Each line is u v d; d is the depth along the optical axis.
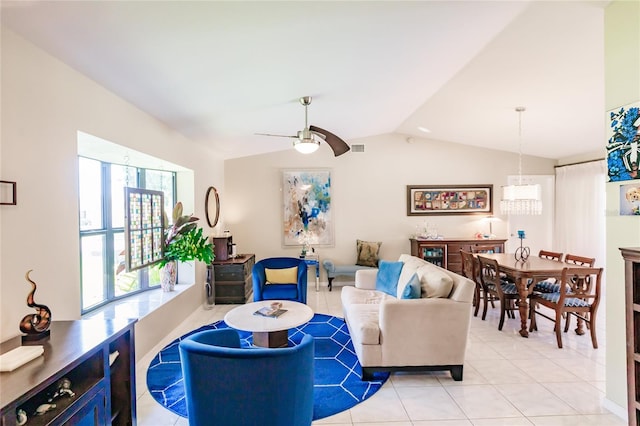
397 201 6.40
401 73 3.26
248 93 3.11
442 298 2.81
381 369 2.74
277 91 3.18
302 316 3.03
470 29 2.51
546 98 3.91
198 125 3.87
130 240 3.23
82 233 3.34
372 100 4.03
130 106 2.97
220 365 1.67
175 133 3.94
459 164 6.43
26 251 1.87
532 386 2.65
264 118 4.01
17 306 1.80
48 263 2.04
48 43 1.91
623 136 2.19
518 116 4.59
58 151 2.11
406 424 2.19
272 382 1.69
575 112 4.20
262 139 5.11
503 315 3.87
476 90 3.89
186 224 4.20
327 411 2.32
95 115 2.48
